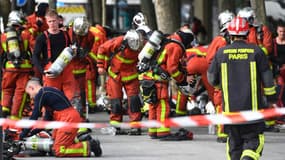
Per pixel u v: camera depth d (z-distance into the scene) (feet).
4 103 103.71
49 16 92.99
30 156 86.28
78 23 100.22
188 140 102.68
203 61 97.86
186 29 100.99
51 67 90.74
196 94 119.65
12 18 101.19
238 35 69.36
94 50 115.14
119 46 102.37
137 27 103.30
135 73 103.86
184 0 280.72
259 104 69.05
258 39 106.01
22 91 102.22
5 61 102.83
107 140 102.42
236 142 69.67
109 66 104.27
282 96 113.91
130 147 95.66
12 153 81.92
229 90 69.05
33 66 101.14
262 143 69.05
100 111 138.72
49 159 84.33
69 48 91.71
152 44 97.86
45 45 93.35
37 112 82.38
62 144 85.15
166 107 100.07
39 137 86.58
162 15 136.77
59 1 177.47
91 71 119.34
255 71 68.85
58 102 83.35
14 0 138.41
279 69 114.83
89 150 86.07
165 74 98.43
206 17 227.61
